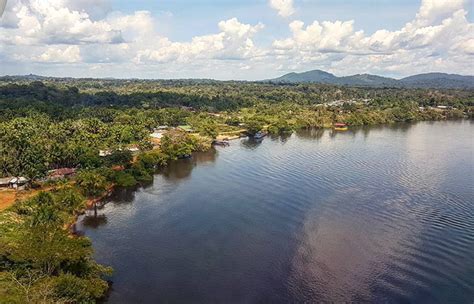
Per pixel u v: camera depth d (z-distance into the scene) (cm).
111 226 9294
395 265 7325
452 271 7100
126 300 6291
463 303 6169
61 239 6550
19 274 5859
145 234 8844
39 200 9481
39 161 11900
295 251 7944
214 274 7112
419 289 6562
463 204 10356
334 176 13038
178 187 12362
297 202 10700
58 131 14725
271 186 12188
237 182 12731
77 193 10531
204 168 14650
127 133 16950
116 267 7338
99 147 14962
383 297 6356
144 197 11431
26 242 6356
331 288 6631
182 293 6500
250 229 9031
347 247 8069
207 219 9681
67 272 6169
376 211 9956
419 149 17300
